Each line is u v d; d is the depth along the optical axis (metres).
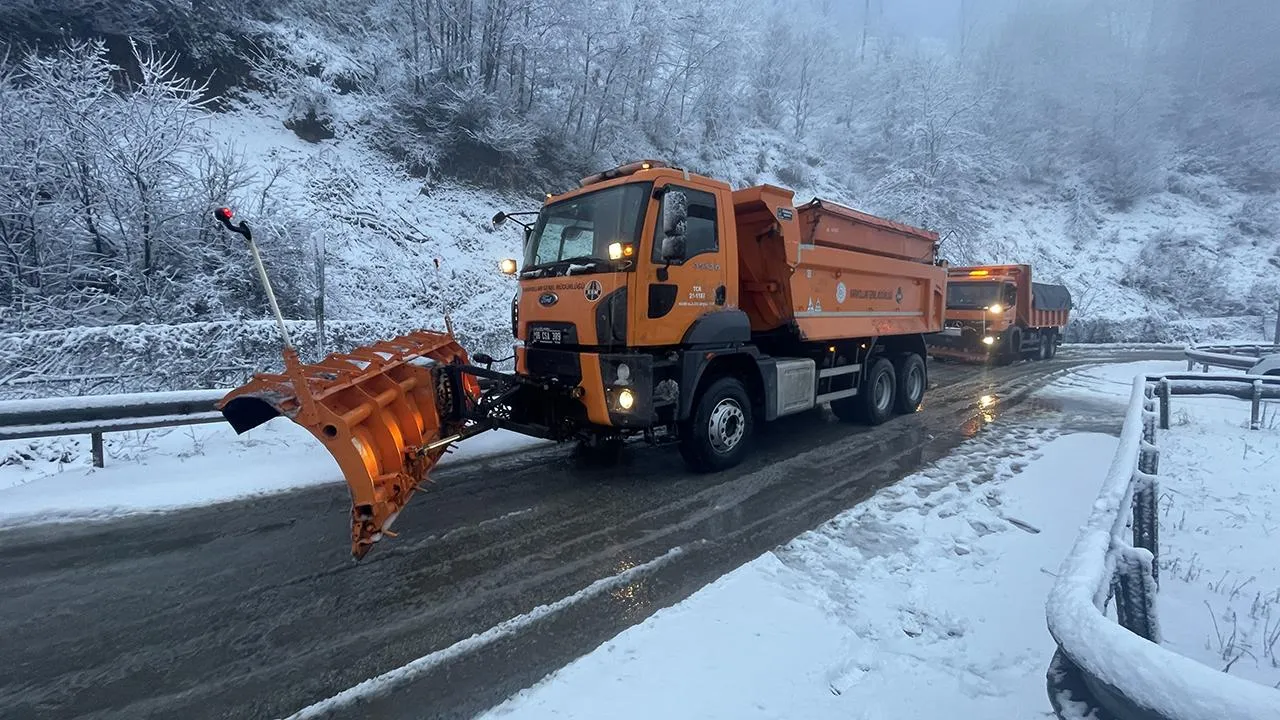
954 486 5.96
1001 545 4.54
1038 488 5.90
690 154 28.50
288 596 3.77
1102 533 2.19
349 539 4.67
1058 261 36.78
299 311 11.94
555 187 21.23
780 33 36.91
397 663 3.06
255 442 7.27
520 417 5.84
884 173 36.34
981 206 38.72
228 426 7.78
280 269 11.84
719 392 6.32
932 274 10.49
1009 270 18.56
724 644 3.15
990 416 9.80
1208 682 1.17
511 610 3.58
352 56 19.09
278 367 9.30
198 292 10.58
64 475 6.11
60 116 9.86
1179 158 48.12
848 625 3.40
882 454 7.23
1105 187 43.91
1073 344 27.19
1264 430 8.41
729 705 2.67
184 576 4.05
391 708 2.73
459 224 17.52
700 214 6.05
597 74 23.34
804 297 7.52
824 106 39.03
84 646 3.26
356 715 2.69
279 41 17.38
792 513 5.19
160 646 3.25
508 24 20.11
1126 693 1.29
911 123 35.06
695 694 2.74
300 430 7.80
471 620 3.47
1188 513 5.17
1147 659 1.30
